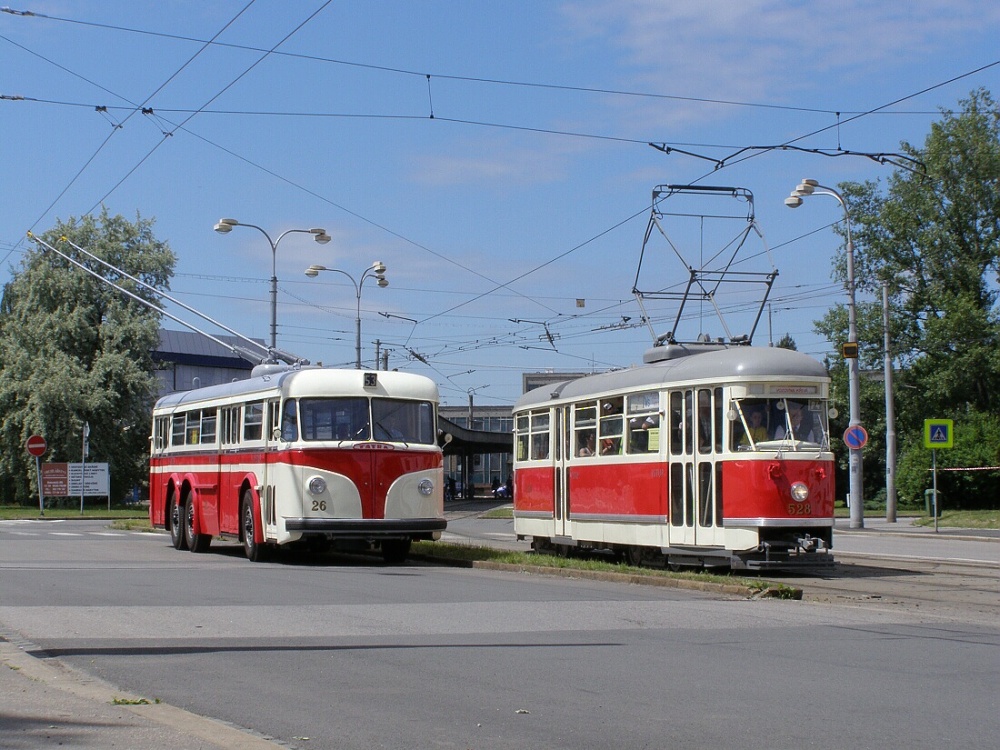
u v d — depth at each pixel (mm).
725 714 7688
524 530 24297
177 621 11891
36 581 16125
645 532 19688
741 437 17953
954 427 46938
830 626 12047
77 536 31359
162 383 61156
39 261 61156
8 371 59250
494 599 14203
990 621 12680
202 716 7664
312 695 8344
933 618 12812
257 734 7176
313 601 13766
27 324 60281
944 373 54406
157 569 18547
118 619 12008
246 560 21641
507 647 10438
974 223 57000
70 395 56969
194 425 24859
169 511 26172
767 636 11250
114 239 61500
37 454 49969
